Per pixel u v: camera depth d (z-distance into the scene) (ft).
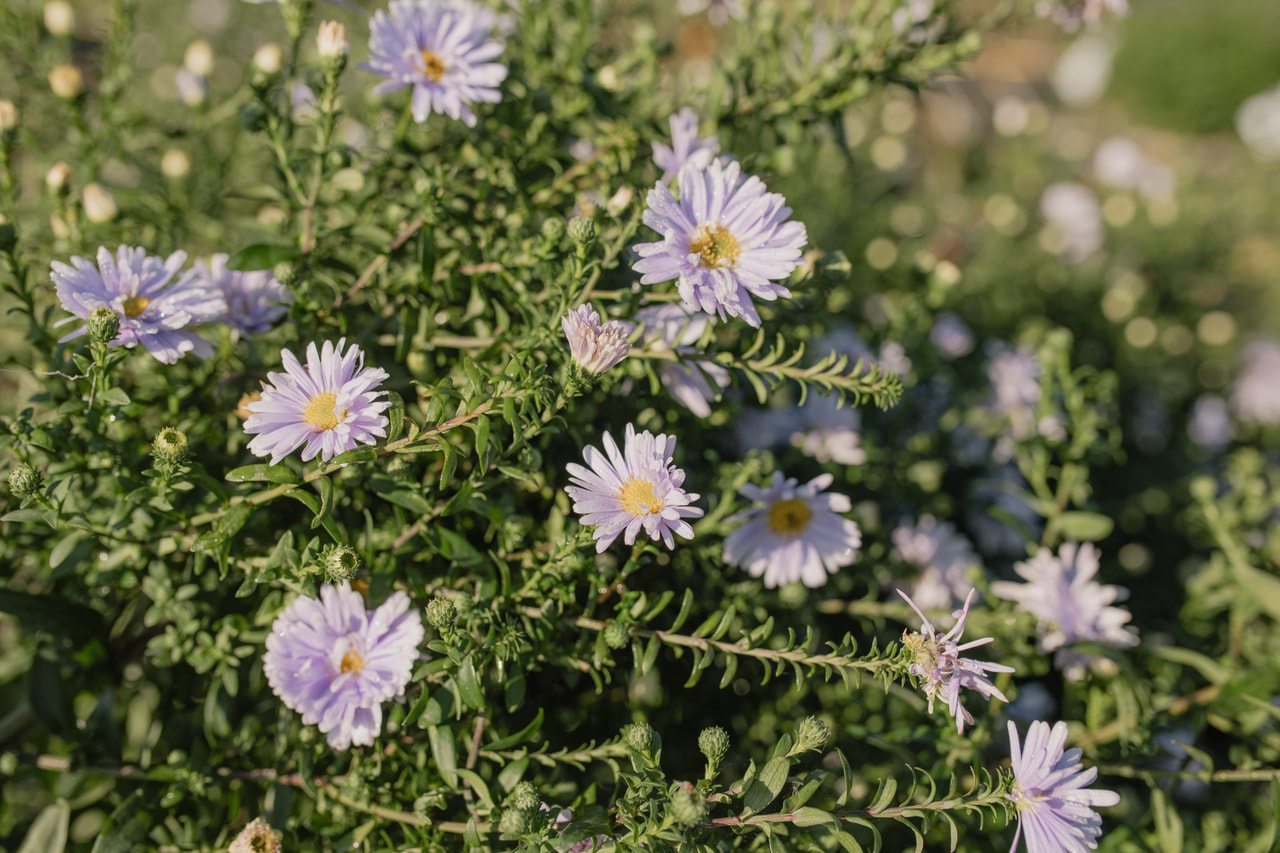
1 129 1.32
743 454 1.49
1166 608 1.96
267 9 3.09
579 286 1.23
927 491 1.61
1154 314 2.79
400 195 1.37
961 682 1.17
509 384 1.16
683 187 1.21
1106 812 1.42
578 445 1.30
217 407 1.31
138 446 1.30
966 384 2.01
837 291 1.40
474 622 1.18
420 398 1.28
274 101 1.35
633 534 1.15
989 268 2.64
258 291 1.29
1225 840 1.39
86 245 1.40
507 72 1.33
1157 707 1.41
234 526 1.16
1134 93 6.07
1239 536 1.64
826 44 1.49
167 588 1.24
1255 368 2.54
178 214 1.53
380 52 1.26
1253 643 1.55
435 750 1.17
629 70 1.55
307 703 1.15
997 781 1.18
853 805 1.34
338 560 1.13
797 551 1.33
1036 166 3.20
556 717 1.32
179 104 2.20
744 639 1.20
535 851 1.12
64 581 1.33
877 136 3.00
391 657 1.17
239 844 1.19
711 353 1.25
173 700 1.34
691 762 1.37
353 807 1.23
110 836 1.24
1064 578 1.44
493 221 1.32
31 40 1.58
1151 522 2.20
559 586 1.21
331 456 1.13
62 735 1.30
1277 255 3.10
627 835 1.12
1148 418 2.41
